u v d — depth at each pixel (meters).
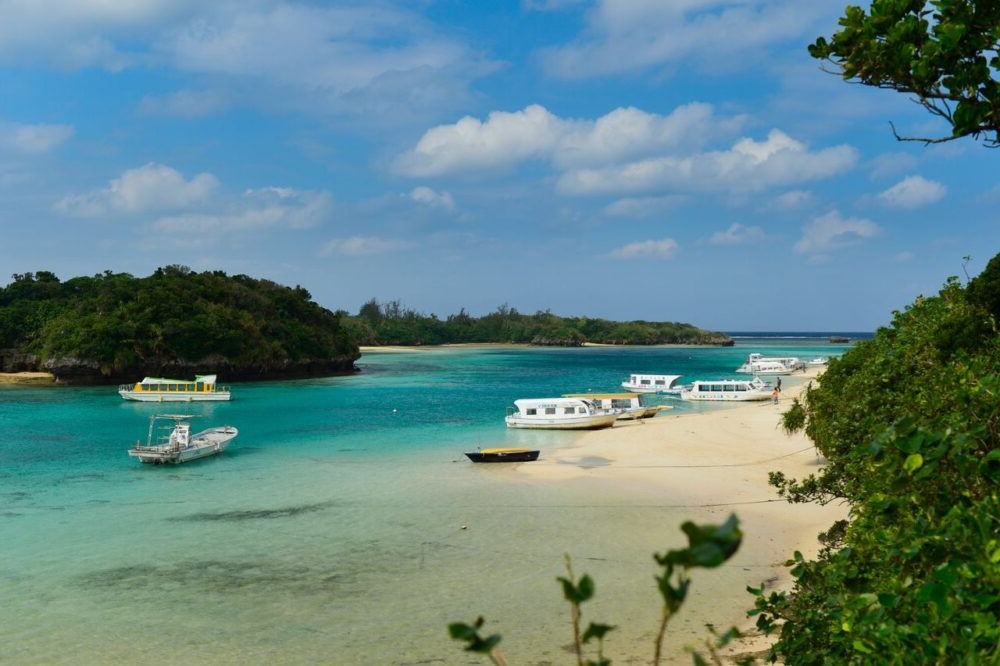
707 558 1.58
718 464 37.34
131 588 20.02
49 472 36.50
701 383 74.62
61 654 16.03
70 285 124.06
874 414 14.26
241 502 30.00
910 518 4.51
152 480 34.56
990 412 4.91
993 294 22.84
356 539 24.67
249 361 106.19
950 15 4.58
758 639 16.09
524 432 50.91
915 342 19.67
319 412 64.38
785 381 98.56
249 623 17.69
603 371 124.44
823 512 27.30
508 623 17.64
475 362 156.75
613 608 18.48
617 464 37.88
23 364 105.62
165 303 103.88
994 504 3.83
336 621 17.81
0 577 20.88
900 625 3.94
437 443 46.09
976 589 3.58
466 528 25.98
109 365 96.12
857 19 4.88
